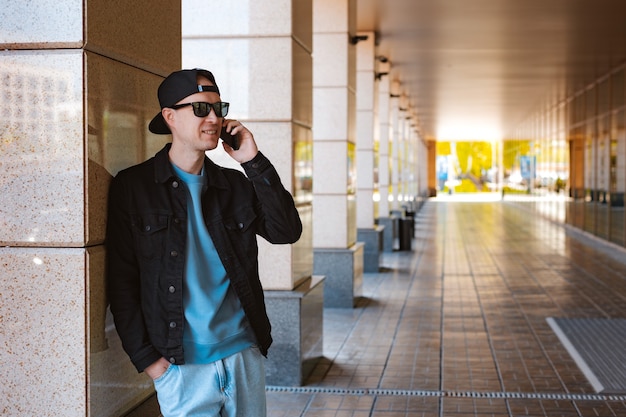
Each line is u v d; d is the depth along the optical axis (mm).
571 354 7828
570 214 26781
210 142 2916
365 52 15164
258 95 7141
